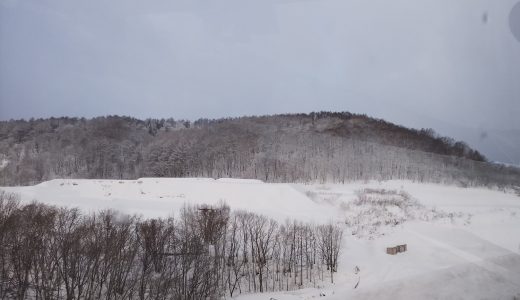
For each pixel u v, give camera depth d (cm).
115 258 2272
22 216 2808
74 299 2059
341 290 1633
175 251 2664
